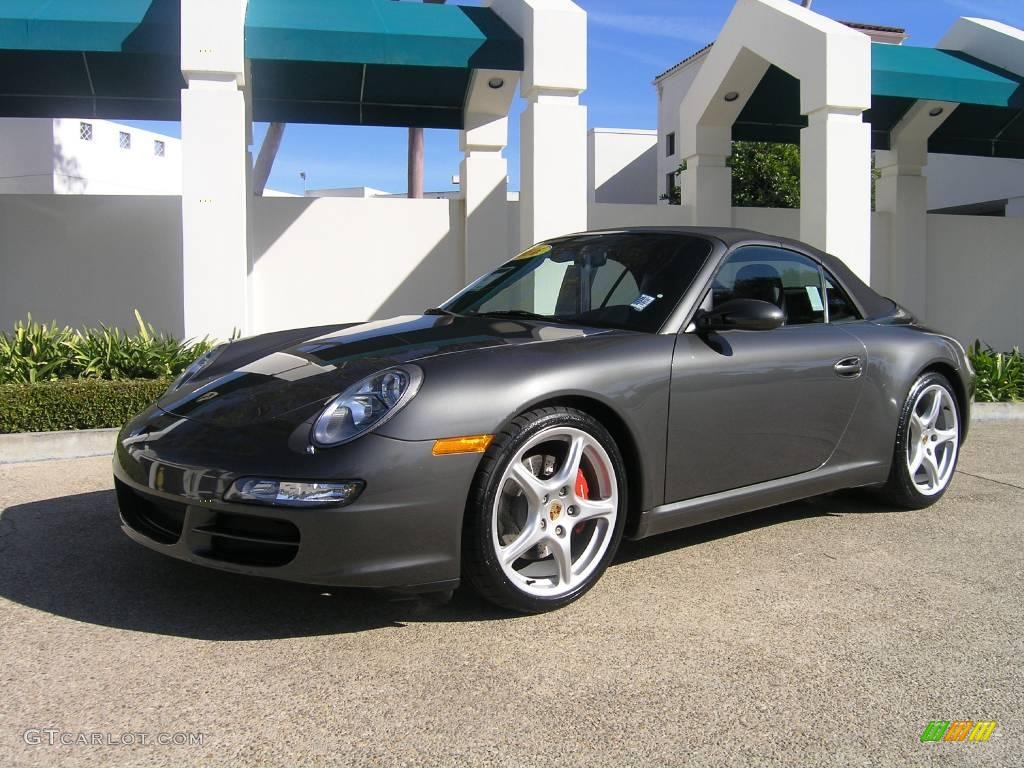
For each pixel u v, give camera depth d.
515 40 8.06
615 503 3.14
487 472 2.78
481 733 2.25
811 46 8.17
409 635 2.83
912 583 3.43
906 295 11.10
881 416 4.13
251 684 2.48
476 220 9.61
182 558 2.79
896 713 2.41
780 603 3.19
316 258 9.30
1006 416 7.73
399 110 10.10
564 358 3.03
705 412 3.35
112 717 2.29
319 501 2.58
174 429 2.92
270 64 8.55
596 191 29.67
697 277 3.57
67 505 4.29
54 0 7.47
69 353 6.36
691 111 10.53
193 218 7.10
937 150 11.91
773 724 2.34
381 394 2.75
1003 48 9.88
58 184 18.92
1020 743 2.27
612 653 2.74
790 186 17.47
